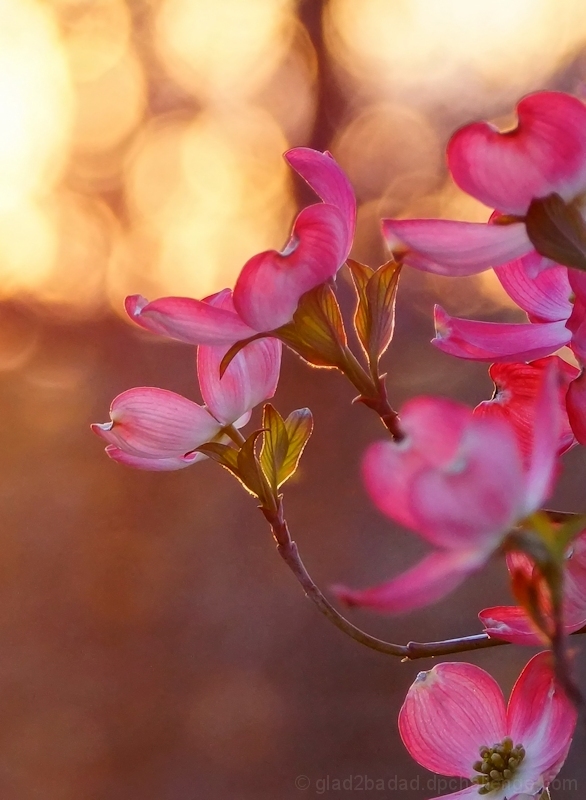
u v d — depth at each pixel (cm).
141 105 955
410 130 754
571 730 107
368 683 389
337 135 809
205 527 531
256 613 452
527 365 105
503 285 106
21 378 838
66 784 372
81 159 956
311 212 105
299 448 110
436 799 108
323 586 455
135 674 425
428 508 98
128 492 588
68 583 498
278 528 110
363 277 106
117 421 110
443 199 710
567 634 103
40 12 1002
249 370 111
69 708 410
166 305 106
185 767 365
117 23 979
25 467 641
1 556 533
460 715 108
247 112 861
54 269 939
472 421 98
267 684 399
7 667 440
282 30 856
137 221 937
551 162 101
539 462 99
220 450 111
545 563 98
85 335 895
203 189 862
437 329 105
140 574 499
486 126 101
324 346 106
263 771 354
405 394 584
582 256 101
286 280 106
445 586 98
